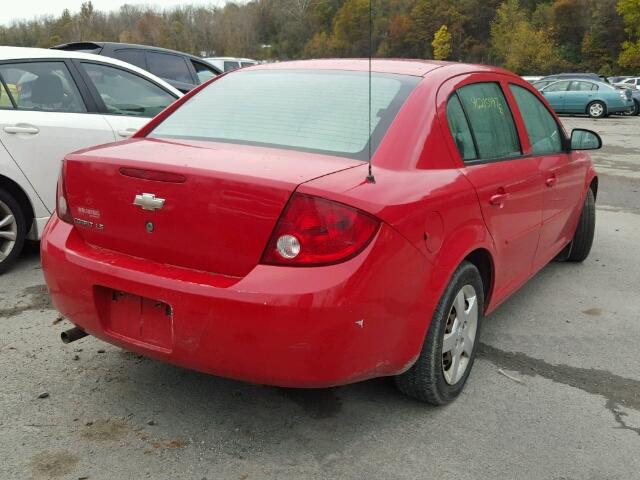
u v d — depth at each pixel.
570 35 67.88
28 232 4.82
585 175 4.95
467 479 2.49
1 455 2.53
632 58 57.25
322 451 2.64
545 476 2.53
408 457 2.62
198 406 2.94
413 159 2.75
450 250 2.77
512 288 3.77
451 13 70.69
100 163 2.64
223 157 2.59
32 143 4.65
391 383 3.16
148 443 2.65
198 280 2.39
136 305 2.57
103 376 3.19
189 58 10.08
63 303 2.76
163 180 2.47
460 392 3.15
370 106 2.74
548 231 4.20
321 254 2.29
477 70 3.57
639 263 5.63
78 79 5.11
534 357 3.63
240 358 2.33
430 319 2.70
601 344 3.85
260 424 2.82
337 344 2.31
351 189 2.37
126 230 2.60
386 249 2.39
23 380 3.12
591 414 3.02
